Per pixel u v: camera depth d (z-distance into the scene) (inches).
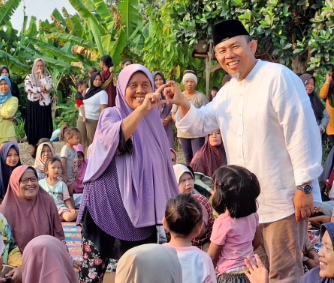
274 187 127.3
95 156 124.7
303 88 127.3
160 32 382.6
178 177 181.9
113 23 509.7
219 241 124.3
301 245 131.5
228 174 123.9
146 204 125.6
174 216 108.3
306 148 122.9
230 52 127.4
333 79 253.6
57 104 610.2
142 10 576.1
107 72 325.4
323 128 260.8
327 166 244.2
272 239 129.9
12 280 150.7
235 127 132.6
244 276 122.5
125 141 121.7
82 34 584.1
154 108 127.4
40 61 366.0
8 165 241.0
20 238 170.6
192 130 140.4
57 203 227.9
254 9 267.7
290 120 123.5
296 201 125.1
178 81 392.2
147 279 78.7
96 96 322.7
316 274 104.2
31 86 361.7
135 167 124.5
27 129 368.2
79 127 329.7
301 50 258.4
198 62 388.8
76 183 265.0
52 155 255.1
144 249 81.6
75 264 172.9
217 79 393.4
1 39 605.3
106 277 156.9
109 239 125.7
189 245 111.1
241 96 131.0
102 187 125.0
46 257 127.1
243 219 125.1
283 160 127.3
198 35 298.4
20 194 171.8
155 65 396.2
